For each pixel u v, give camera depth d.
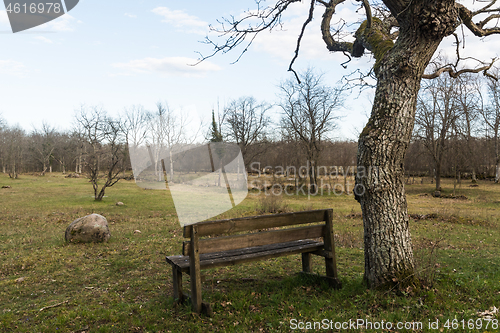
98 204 21.50
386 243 3.83
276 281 4.74
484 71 4.61
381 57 4.13
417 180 49.41
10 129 78.19
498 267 5.48
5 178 54.50
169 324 3.37
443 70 4.30
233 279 5.08
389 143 3.83
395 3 3.74
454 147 35.06
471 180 47.56
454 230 11.31
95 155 26.05
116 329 3.35
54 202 22.50
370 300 3.60
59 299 4.58
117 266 6.37
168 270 6.02
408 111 3.86
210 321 3.37
